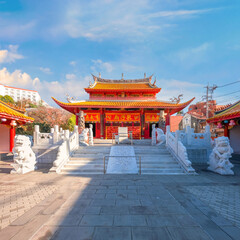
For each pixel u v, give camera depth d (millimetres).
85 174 9117
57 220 4184
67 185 7156
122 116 27672
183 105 25031
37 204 5172
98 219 4234
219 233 3686
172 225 3986
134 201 5410
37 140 12898
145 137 27141
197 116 42438
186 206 5055
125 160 10727
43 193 6160
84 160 11055
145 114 27516
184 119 47469
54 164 9648
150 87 29688
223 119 16125
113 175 8914
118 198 5672
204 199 5625
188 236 3570
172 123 54469
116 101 28156
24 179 8102
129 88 28141
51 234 3611
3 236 3520
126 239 3449
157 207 4969
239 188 6836
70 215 4445
